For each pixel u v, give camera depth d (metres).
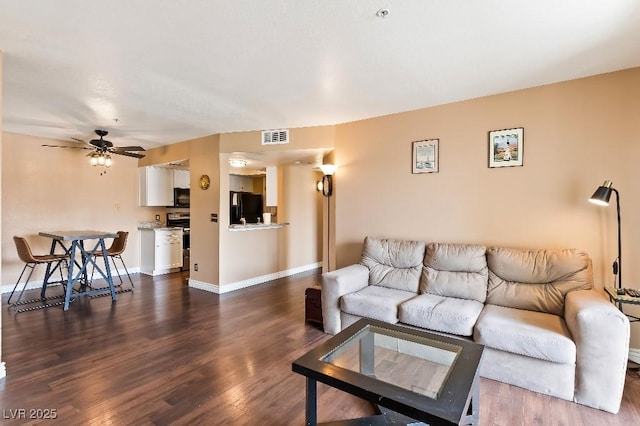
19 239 4.15
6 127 4.49
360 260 3.97
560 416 2.03
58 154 5.32
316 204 6.86
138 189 6.34
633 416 2.03
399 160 3.79
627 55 2.45
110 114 3.85
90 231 5.04
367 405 2.15
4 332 3.31
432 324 2.64
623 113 2.69
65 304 4.07
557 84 2.95
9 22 1.96
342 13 1.90
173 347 2.98
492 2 1.80
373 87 3.05
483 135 3.29
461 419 1.32
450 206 3.48
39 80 2.84
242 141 4.70
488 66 2.62
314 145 4.37
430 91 3.15
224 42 2.22
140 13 1.89
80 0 1.76
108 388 2.31
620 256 2.61
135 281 5.60
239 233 5.17
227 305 4.25
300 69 2.65
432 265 3.28
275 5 1.82
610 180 2.74
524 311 2.69
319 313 3.55
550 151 2.98
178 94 3.19
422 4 1.82
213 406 2.12
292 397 2.23
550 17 1.95
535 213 3.06
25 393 2.23
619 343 2.06
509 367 2.35
